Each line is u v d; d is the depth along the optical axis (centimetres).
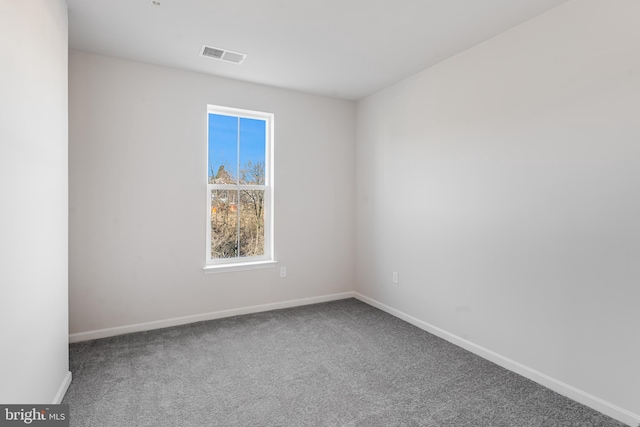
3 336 129
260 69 326
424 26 246
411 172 341
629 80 185
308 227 404
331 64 314
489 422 188
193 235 338
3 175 129
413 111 339
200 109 337
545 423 187
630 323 186
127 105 306
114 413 192
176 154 328
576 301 209
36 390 163
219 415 192
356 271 430
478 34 256
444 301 304
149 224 318
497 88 256
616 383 192
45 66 176
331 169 416
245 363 254
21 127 146
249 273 370
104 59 297
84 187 292
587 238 204
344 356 268
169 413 193
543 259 227
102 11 228
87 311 295
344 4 219
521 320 240
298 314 368
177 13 231
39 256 167
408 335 311
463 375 239
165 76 321
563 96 215
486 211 265
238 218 374
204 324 335
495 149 258
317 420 188
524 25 238
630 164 186
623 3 187
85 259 293
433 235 315
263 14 232
